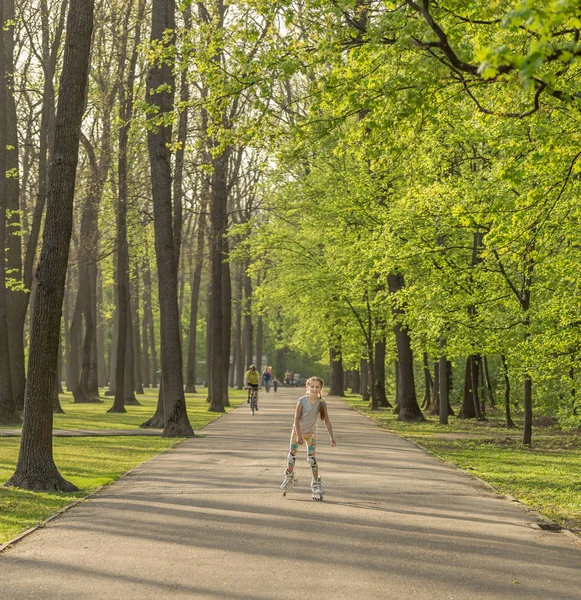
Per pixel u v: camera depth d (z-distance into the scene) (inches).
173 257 929.5
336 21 417.7
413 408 1245.7
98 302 2997.0
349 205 1170.0
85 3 517.0
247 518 374.6
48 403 496.1
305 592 245.3
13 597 240.5
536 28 221.5
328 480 514.0
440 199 782.5
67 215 511.2
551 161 436.1
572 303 657.0
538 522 380.8
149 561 287.1
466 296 868.0
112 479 527.5
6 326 1058.7
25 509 406.9
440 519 379.6
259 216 1653.5
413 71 386.9
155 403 1857.8
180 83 994.7
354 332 1681.8
